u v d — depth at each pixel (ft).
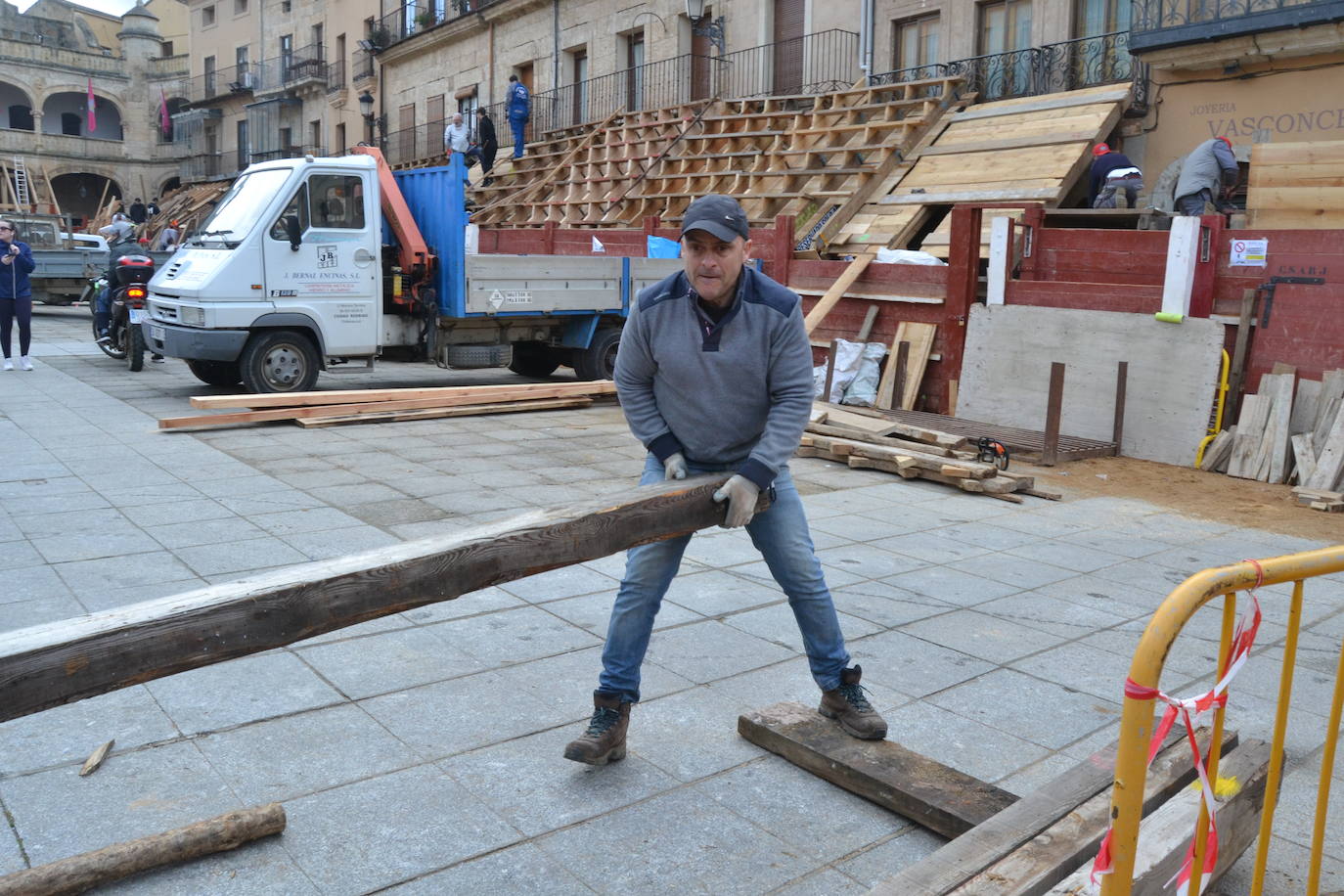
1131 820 5.74
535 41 91.25
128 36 172.96
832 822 9.75
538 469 26.25
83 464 24.70
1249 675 13.99
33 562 16.81
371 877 8.58
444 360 36.81
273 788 10.00
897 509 23.75
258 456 26.48
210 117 156.25
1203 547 21.21
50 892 7.93
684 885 8.63
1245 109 44.09
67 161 168.25
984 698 12.76
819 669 11.02
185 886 8.36
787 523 10.50
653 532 8.91
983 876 7.30
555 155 72.84
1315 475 26.45
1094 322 31.83
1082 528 22.54
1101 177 40.73
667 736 11.46
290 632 6.53
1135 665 5.69
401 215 35.37
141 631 5.89
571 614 15.30
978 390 34.37
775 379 9.88
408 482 24.04
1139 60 47.42
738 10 70.44
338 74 124.67
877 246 45.50
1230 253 29.94
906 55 60.34
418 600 7.18
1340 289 27.91
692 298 9.79
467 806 9.78
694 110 64.64
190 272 33.63
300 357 34.22
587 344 39.65
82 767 10.27
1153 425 30.55
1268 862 9.29
